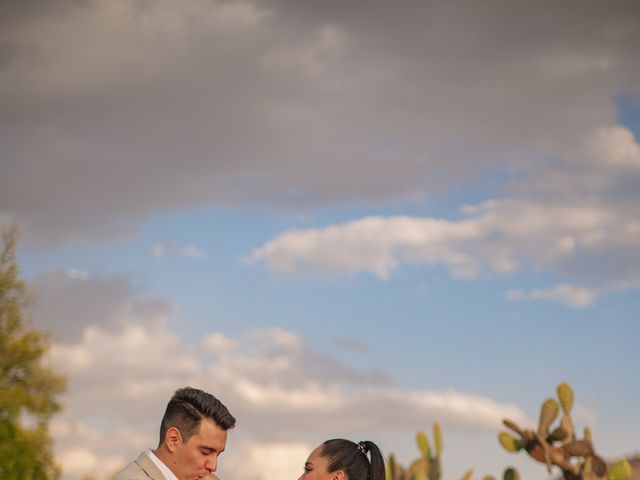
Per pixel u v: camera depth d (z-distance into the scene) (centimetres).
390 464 533
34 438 2408
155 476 416
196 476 428
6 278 2575
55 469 2453
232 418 436
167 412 432
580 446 484
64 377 2548
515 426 498
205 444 423
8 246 2634
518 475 499
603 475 482
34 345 2555
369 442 504
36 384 2516
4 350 2503
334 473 483
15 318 2583
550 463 486
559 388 498
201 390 440
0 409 2445
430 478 527
